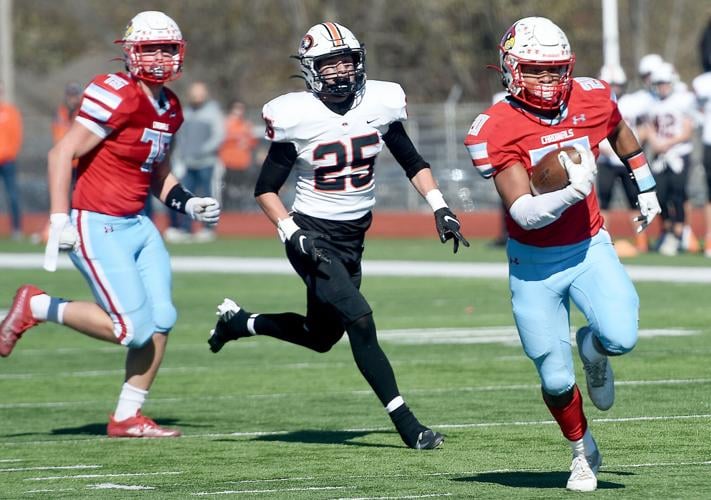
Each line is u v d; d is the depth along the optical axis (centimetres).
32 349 4072
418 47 13962
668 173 6344
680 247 6481
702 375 3086
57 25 16600
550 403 1995
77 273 6334
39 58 16525
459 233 2366
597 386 2042
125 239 2612
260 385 3266
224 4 14388
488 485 2033
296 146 2391
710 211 6228
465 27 13875
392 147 2441
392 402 2392
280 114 2377
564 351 1988
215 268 6481
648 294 4872
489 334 4000
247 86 14500
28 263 6869
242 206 10112
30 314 2631
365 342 2403
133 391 2658
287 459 2333
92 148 2569
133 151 2578
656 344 3628
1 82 13075
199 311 4838
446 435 2505
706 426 2469
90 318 2606
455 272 6006
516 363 3412
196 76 14312
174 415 2880
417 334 4066
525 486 2016
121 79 2564
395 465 2241
